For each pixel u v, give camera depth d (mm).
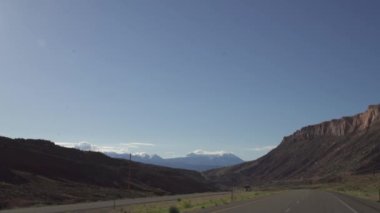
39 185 81500
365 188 114938
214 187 165875
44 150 110125
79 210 45469
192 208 42750
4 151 93125
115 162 133125
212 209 39906
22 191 69625
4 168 82125
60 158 105250
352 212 36125
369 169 193625
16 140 106500
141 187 116188
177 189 133500
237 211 37219
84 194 80875
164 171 149000
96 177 107562
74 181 98125
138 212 40438
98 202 63188
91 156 125375
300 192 93750
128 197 87438
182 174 157625
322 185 172125
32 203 60500
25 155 96812
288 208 40625
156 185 128375
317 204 46812
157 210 40781
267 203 49281
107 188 99562
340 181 182750
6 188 68438
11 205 55594
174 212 36812
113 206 50688
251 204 47500
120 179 115812
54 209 47469
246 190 136000
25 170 90125
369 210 38281
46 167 97125
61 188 83438
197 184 149375
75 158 117562
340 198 60906
